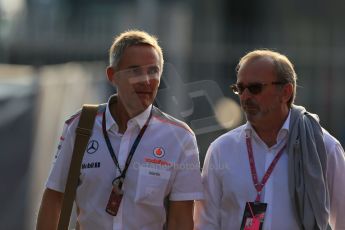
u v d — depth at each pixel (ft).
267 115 31.45
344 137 118.73
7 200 52.08
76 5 179.42
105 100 67.05
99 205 29.96
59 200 31.17
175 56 117.91
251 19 170.19
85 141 30.35
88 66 80.94
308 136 31.35
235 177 31.78
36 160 53.83
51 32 135.74
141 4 155.43
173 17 148.77
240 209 31.53
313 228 30.66
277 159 31.60
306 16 165.17
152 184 29.86
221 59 120.67
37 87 55.67
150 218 30.01
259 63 31.32
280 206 31.09
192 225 30.96
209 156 32.42
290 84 31.55
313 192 30.71
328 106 122.72
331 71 127.13
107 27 144.36
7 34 130.41
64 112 59.00
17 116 53.31
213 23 145.79
